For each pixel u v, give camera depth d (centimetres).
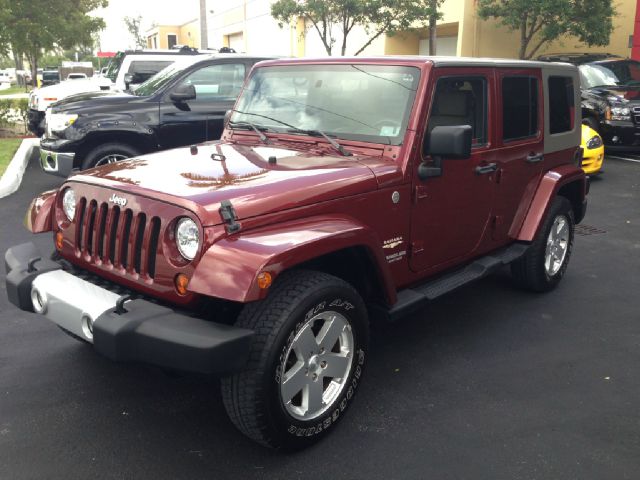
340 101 386
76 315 289
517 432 328
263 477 289
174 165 340
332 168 333
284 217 294
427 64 362
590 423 337
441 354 417
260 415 278
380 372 391
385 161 355
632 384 381
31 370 384
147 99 803
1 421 329
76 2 2353
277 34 2900
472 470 296
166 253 283
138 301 281
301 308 283
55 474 288
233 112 439
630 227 760
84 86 1234
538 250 498
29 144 1291
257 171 324
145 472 291
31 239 656
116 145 798
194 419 336
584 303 513
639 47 1881
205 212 272
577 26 1588
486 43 1888
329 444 315
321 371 308
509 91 442
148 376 380
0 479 284
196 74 822
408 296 372
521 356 416
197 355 256
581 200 547
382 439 320
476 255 438
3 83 5988
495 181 435
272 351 275
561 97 514
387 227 350
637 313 493
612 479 291
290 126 401
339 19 1692
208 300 285
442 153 341
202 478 288
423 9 1605
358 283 354
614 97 1162
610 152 1324
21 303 323
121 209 303
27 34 1589
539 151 483
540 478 291
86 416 336
